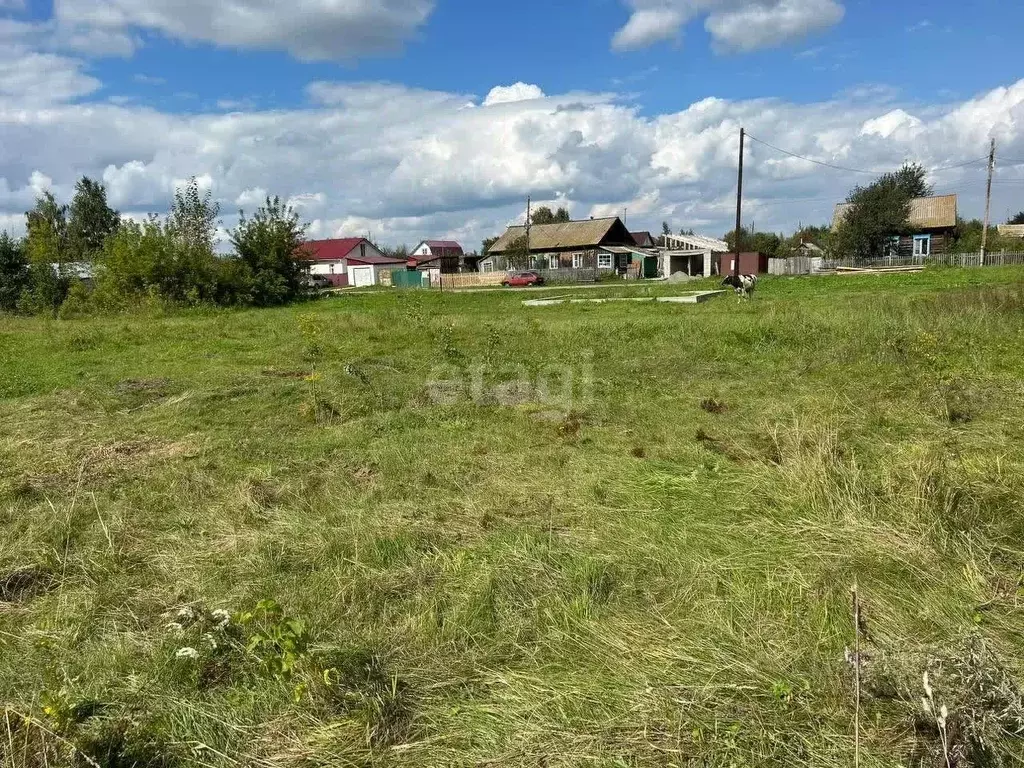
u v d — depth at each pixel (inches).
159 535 165.9
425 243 3048.7
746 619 119.3
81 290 981.8
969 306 493.7
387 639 118.3
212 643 112.6
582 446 232.4
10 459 225.6
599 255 2071.9
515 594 131.6
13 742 91.1
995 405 265.4
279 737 95.3
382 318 647.8
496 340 438.0
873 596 123.2
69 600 135.0
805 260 1769.2
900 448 207.9
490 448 231.6
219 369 406.6
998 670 93.2
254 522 172.9
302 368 404.8
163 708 99.8
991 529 146.3
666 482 186.7
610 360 403.5
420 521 168.2
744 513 164.2
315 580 139.0
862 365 353.4
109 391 339.9
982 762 84.2
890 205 1814.7
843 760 87.3
